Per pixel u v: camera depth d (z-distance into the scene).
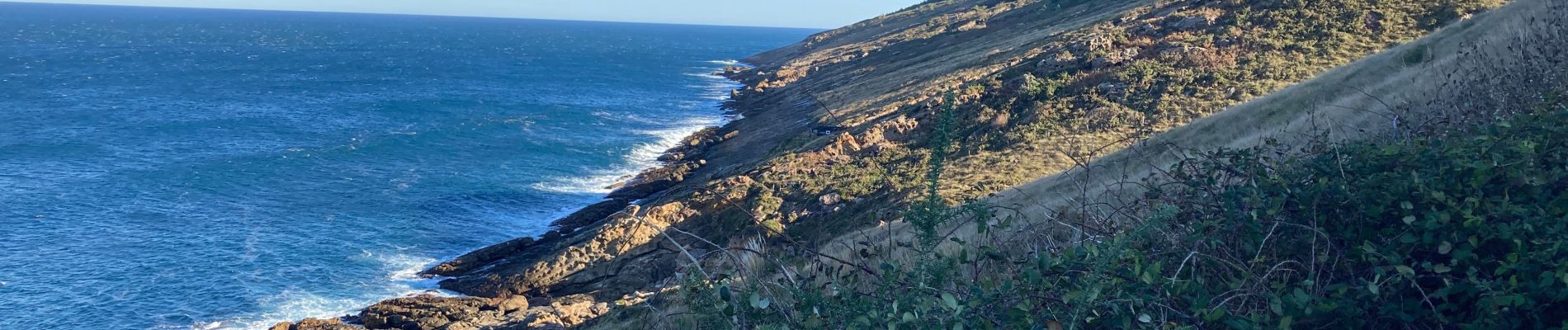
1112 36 47.47
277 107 84.44
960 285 4.95
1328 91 22.97
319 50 187.62
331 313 30.92
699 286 5.13
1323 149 5.70
